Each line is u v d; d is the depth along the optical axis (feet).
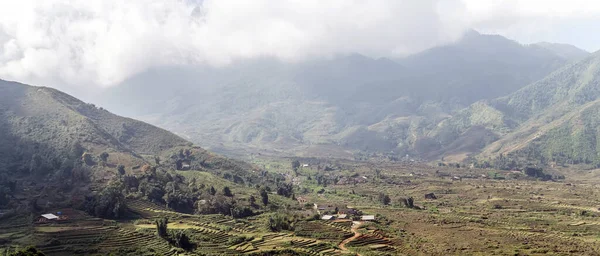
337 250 536.01
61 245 510.58
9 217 614.75
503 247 530.68
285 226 636.07
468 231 632.79
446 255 507.30
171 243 531.50
